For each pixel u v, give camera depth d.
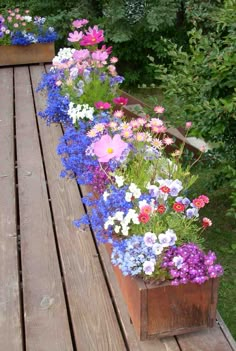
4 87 4.16
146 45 6.63
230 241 3.28
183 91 3.00
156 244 1.41
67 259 1.90
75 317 1.60
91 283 1.76
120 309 1.62
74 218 2.17
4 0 6.99
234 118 2.70
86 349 1.48
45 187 2.46
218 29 2.92
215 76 2.76
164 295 1.40
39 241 2.02
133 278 1.43
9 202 2.33
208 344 1.45
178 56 3.09
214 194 3.70
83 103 2.60
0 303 1.68
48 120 2.74
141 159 1.79
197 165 3.35
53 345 1.50
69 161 2.04
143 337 1.44
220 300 2.76
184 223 1.56
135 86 7.06
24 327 1.57
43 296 1.71
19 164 2.73
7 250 1.97
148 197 1.59
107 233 1.60
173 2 6.21
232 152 3.08
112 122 2.04
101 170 1.86
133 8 6.38
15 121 3.37
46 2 6.85
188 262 1.40
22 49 4.82
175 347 1.44
